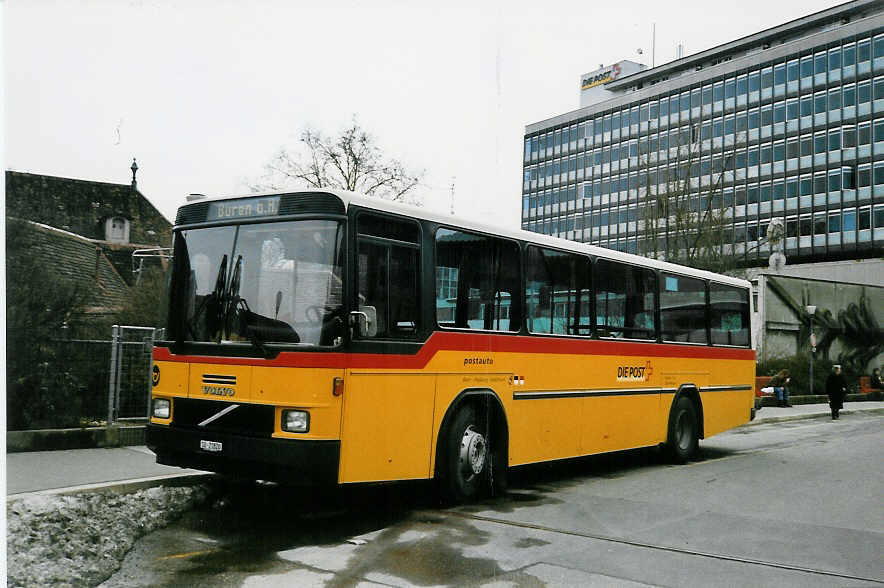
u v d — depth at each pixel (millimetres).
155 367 8273
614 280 12047
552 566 6477
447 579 5996
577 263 11211
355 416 7535
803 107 77500
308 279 7566
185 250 8336
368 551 6734
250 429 7484
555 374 10570
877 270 56156
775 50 79938
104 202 43625
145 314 17703
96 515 7211
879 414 30125
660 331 13203
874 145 72312
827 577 6441
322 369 7324
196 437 7703
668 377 13344
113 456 10203
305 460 7152
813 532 8133
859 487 11203
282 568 6172
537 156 104312
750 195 80812
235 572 6043
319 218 7645
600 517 8570
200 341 7992
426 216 8602
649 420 12812
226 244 8086
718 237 46594
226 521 7742
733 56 89812
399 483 10195
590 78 106562
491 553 6805
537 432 10203
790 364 36781
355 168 42812
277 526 7594
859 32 73875
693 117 86500
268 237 7859
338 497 9117
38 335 11250
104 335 12711
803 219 76750
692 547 7328
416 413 8273
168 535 7145
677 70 95312
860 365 44875
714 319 15023
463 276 9086
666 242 47031
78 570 5875
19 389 10969
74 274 12750
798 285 41781
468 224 9227
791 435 20516
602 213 95125
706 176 84812
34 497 7234
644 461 13867
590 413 11305
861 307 45312
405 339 8188
